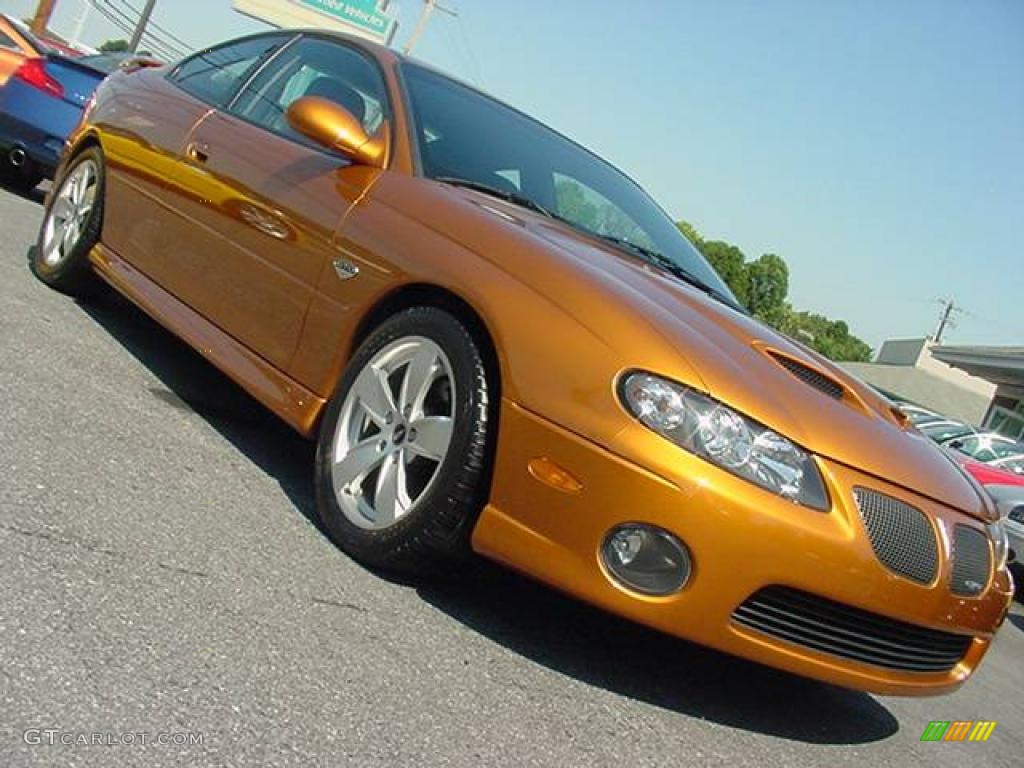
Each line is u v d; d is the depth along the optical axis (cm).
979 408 3888
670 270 372
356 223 319
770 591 251
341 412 302
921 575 264
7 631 194
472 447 264
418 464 285
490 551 258
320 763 187
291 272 335
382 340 297
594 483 246
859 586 252
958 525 280
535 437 254
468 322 281
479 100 404
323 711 205
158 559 245
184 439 343
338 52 402
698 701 285
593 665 278
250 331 349
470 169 350
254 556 266
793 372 289
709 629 246
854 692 358
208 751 179
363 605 260
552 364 257
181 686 196
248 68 434
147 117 450
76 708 179
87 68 814
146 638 208
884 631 269
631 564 245
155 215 418
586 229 364
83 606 212
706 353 260
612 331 257
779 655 255
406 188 321
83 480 275
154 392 386
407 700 222
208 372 446
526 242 288
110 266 441
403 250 302
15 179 879
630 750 238
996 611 294
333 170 343
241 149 383
